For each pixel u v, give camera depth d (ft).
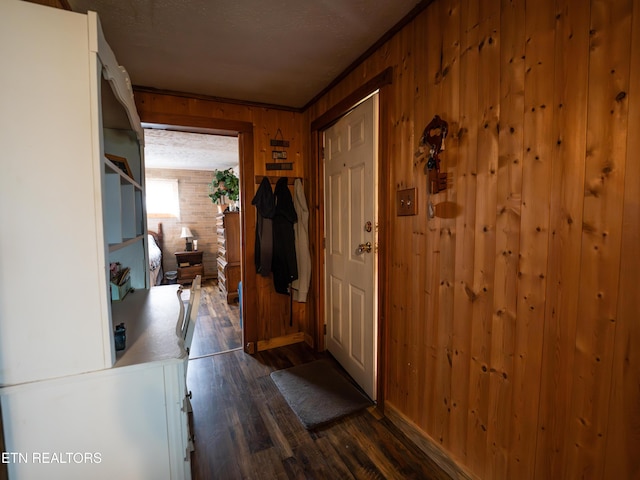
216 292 16.61
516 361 3.70
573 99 3.05
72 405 3.10
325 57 6.29
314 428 5.84
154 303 5.78
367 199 6.63
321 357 8.82
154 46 5.83
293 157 9.36
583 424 3.11
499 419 3.94
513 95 3.59
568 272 3.17
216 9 4.76
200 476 4.78
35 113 2.83
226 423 6.01
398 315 5.64
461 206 4.31
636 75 2.63
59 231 2.94
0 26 2.71
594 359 3.01
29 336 2.93
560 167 3.19
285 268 8.81
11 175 2.79
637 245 2.69
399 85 5.31
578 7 2.98
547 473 3.45
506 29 3.62
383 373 6.08
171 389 3.45
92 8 4.68
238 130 8.64
